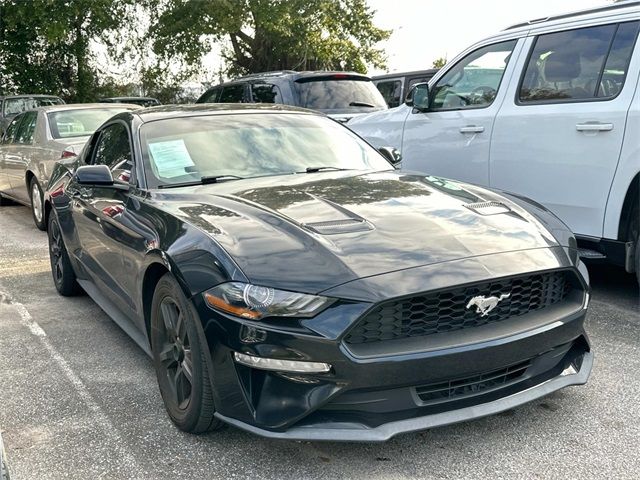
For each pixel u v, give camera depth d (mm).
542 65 5160
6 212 10508
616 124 4473
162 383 3229
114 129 4641
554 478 2625
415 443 2922
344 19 25656
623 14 4664
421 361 2520
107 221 3953
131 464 2822
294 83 9617
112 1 23734
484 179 5590
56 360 4074
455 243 2842
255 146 4145
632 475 2629
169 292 3033
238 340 2580
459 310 2678
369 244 2777
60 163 5664
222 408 2701
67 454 2926
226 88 11031
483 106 5629
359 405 2553
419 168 6273
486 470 2695
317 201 3271
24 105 17906
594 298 4941
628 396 3307
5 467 1966
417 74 13898
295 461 2807
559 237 3170
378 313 2553
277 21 22891
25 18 23203
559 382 2930
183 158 3934
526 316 2850
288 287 2555
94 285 4809
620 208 4500
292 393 2537
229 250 2764
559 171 4902
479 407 2688
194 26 23531
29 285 5926
